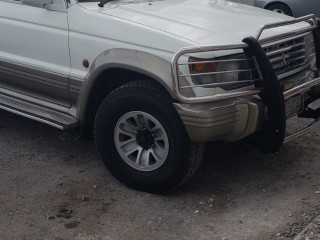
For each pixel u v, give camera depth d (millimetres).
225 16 4523
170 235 3713
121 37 4145
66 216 3977
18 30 4840
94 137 4473
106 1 4672
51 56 4645
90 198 4242
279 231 3730
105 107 4262
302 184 4434
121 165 4340
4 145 5309
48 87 4766
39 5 4605
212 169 4719
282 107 3908
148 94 3992
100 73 4238
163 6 4688
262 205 4105
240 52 3967
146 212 4023
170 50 3904
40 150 5188
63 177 4613
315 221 3740
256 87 3979
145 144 4203
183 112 3775
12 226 3844
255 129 3980
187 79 3779
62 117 4680
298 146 5172
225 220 3896
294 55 4500
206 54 3812
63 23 4500
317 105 5344
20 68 4895
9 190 4383
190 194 4289
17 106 4984
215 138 3865
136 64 3998
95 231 3775
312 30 4742
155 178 4168
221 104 3783
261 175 4605
